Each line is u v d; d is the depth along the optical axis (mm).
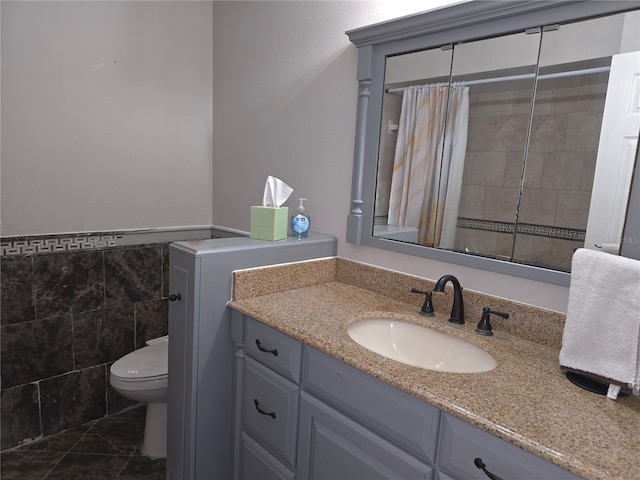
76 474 1778
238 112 2252
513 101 1226
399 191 1535
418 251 1488
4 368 1837
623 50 1030
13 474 1758
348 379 1097
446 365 1272
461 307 1339
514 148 1234
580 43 1096
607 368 919
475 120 1313
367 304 1495
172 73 2254
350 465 1108
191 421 1465
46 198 1911
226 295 1469
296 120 1931
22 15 1759
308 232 1873
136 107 2145
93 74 1981
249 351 1427
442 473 922
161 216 2314
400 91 1500
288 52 1938
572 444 746
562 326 1174
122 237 2178
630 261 907
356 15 1652
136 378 1772
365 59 1558
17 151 1811
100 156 2053
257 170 2172
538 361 1098
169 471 1642
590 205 1104
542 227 1197
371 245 1639
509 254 1271
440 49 1379
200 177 2445
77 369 2057
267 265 1563
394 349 1373
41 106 1852
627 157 1037
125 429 2102
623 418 839
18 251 1846
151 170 2240
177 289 1476
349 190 1729
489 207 1303
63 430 2049
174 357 1532
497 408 855
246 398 1455
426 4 1439
